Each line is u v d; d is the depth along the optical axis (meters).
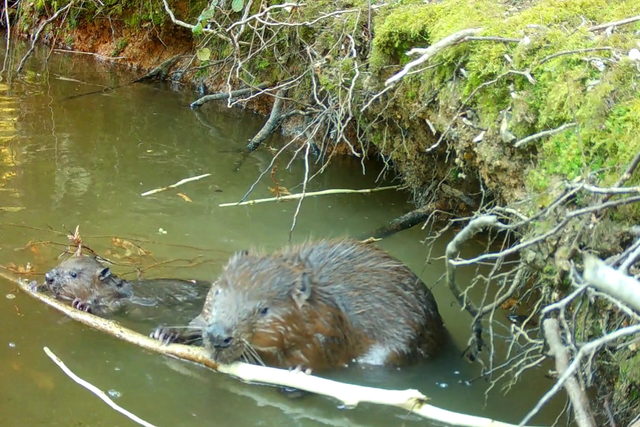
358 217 5.30
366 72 4.92
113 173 5.75
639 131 2.96
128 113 7.36
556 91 3.36
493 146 3.77
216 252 4.64
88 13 9.55
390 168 6.07
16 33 10.38
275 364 3.45
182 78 8.58
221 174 5.92
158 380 3.33
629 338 2.71
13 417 2.96
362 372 3.58
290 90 6.71
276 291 3.38
